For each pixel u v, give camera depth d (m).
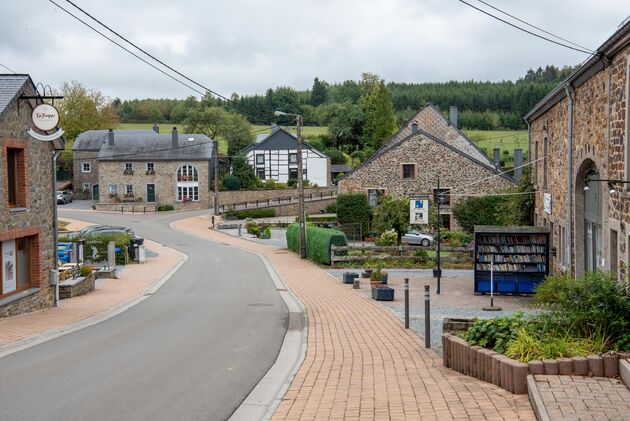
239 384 9.31
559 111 21.72
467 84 152.38
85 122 92.12
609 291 8.70
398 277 25.67
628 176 13.49
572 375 7.77
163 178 69.06
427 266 28.92
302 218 35.47
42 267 18.28
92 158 77.94
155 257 37.09
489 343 9.35
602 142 15.81
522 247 20.67
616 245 15.28
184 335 13.68
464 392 8.20
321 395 8.65
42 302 18.23
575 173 19.00
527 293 20.28
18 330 14.20
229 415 7.79
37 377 9.59
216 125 95.25
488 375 8.67
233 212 63.03
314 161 80.06
